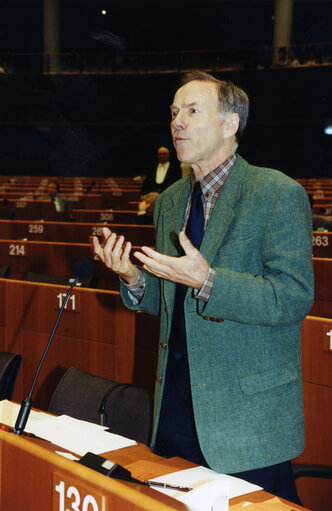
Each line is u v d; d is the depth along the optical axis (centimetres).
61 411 194
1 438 114
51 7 1859
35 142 1861
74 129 1836
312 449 242
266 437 141
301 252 140
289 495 149
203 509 105
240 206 148
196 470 135
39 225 670
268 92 1641
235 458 140
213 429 142
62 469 100
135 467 136
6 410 168
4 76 1811
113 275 533
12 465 111
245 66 1652
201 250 148
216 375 144
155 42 1955
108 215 823
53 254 559
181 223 162
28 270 568
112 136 1827
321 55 1622
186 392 152
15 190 1396
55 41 1872
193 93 151
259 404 142
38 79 1816
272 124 1653
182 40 1938
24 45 2020
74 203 1177
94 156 1847
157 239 169
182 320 153
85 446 146
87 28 1977
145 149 1819
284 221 141
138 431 178
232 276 137
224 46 1912
